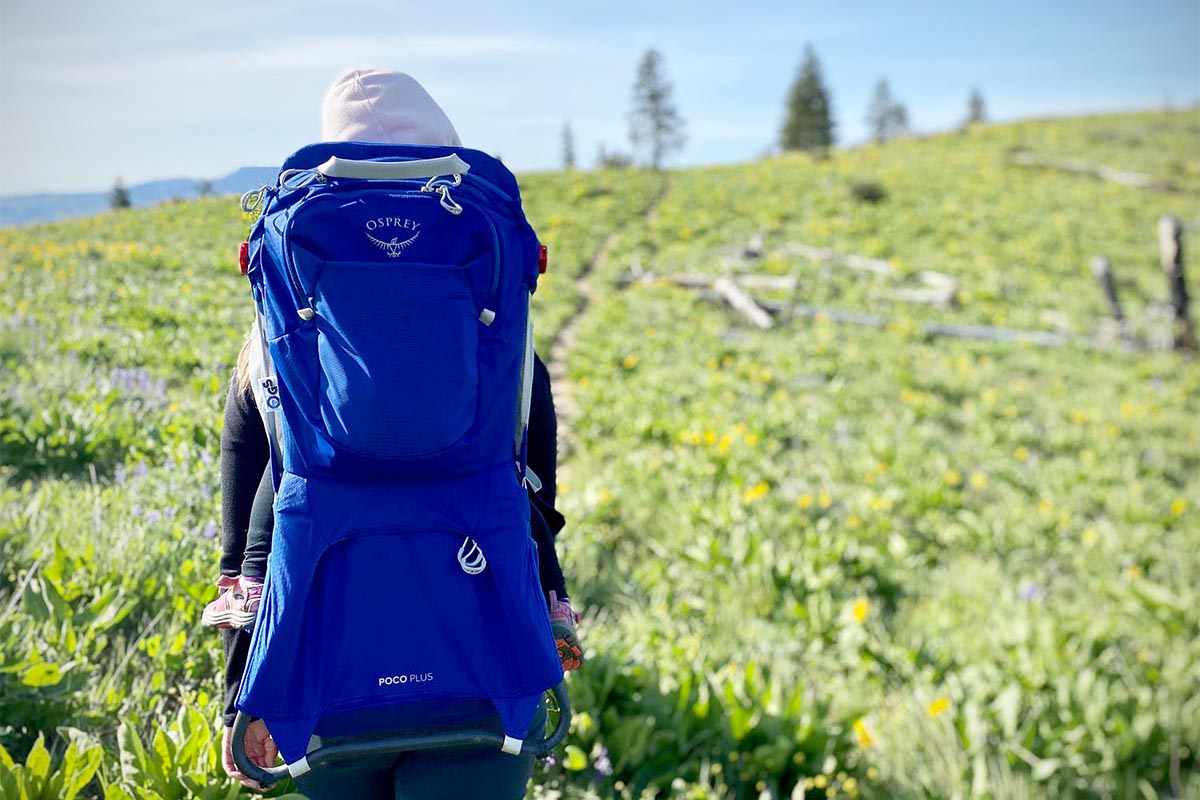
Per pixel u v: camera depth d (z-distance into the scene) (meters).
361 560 1.51
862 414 13.51
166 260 12.02
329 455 1.48
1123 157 62.06
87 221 15.71
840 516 8.73
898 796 4.69
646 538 7.40
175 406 5.70
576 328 18.20
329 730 1.55
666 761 4.05
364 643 1.50
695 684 4.52
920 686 5.87
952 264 31.12
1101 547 9.24
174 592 3.46
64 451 5.00
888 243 34.44
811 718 4.57
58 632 3.08
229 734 1.64
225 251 12.77
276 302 1.49
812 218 39.25
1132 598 7.75
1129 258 35.41
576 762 3.65
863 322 21.09
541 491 1.85
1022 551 8.84
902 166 57.34
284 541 1.51
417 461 1.49
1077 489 11.10
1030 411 15.02
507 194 1.63
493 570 1.56
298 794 2.31
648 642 5.12
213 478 4.32
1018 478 11.16
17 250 12.34
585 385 12.65
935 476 10.59
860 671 6.03
